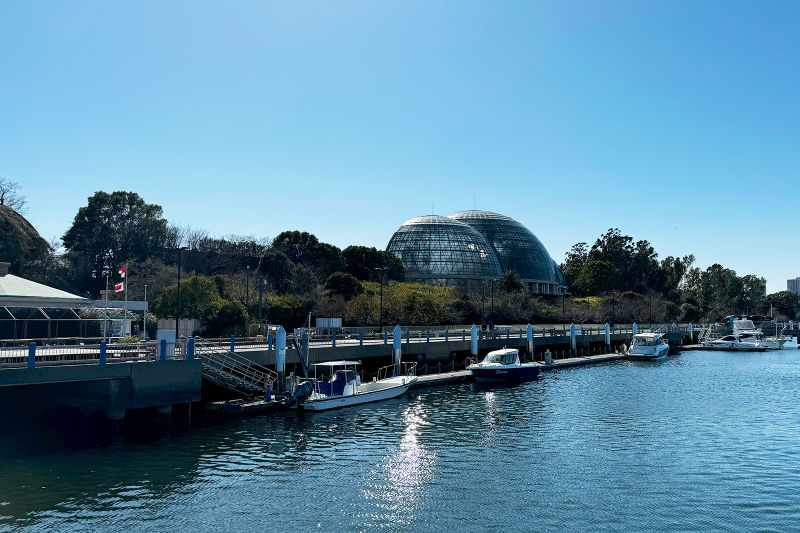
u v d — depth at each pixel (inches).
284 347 1840.6
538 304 5674.2
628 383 2524.6
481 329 3558.1
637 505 995.3
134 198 4975.4
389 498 1017.5
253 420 1610.5
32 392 1512.1
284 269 4217.5
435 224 7721.5
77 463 1185.4
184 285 3125.0
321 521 919.7
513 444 1384.1
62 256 4411.9
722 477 1143.6
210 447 1323.8
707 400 2053.4
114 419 1396.4
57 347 1517.0
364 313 3678.6
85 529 875.4
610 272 7253.9
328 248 4997.5
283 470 1164.5
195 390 1550.2
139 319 2883.9
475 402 1982.0
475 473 1159.6
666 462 1242.6
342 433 1477.6
